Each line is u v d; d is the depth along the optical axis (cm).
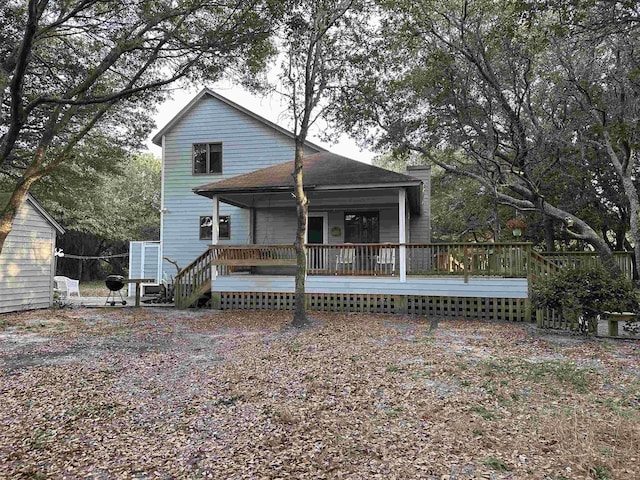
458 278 1086
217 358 665
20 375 581
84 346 764
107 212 2695
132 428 408
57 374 586
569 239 1938
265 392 499
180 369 606
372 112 1226
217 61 964
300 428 398
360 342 766
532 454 338
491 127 1125
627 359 636
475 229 2319
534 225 1870
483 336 825
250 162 1608
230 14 897
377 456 340
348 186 1122
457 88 1138
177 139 1659
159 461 342
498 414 423
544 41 925
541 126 1162
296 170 982
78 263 3050
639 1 781
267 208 1534
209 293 1329
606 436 368
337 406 452
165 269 1634
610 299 798
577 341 777
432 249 1131
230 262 1237
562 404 450
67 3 889
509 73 1116
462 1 1113
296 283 968
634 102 963
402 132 1245
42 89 1148
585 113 1061
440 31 1162
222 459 343
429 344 747
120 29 939
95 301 1523
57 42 1113
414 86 1171
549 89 1190
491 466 321
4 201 1199
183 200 1641
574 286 838
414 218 1723
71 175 1623
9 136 816
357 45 1051
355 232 1451
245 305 1245
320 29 959
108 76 1229
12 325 981
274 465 330
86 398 490
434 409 439
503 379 536
